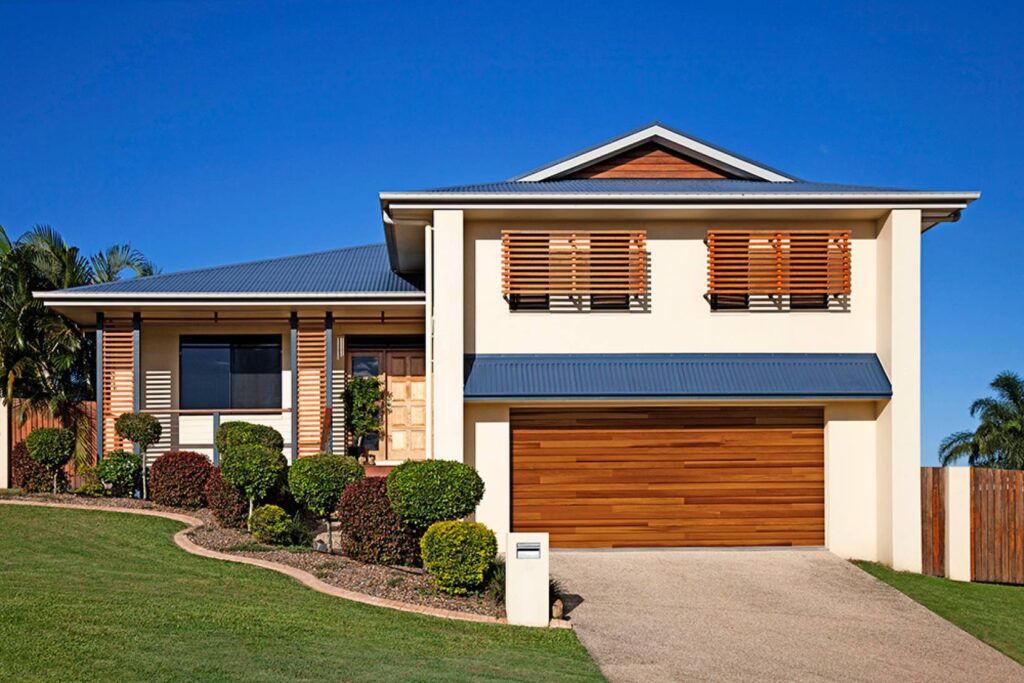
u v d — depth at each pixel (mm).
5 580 10719
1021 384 34062
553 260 15836
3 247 21766
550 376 15508
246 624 9656
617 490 15859
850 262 16125
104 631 8812
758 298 16109
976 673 10781
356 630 10016
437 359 15180
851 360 15977
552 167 18422
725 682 9859
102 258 28422
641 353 15930
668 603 12953
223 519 15156
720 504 15953
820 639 11711
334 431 19672
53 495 17453
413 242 18031
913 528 15227
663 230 16125
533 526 15766
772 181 18484
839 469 15836
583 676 9398
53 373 21328
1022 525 15211
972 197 15328
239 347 20453
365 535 13445
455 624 10945
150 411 19094
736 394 15359
